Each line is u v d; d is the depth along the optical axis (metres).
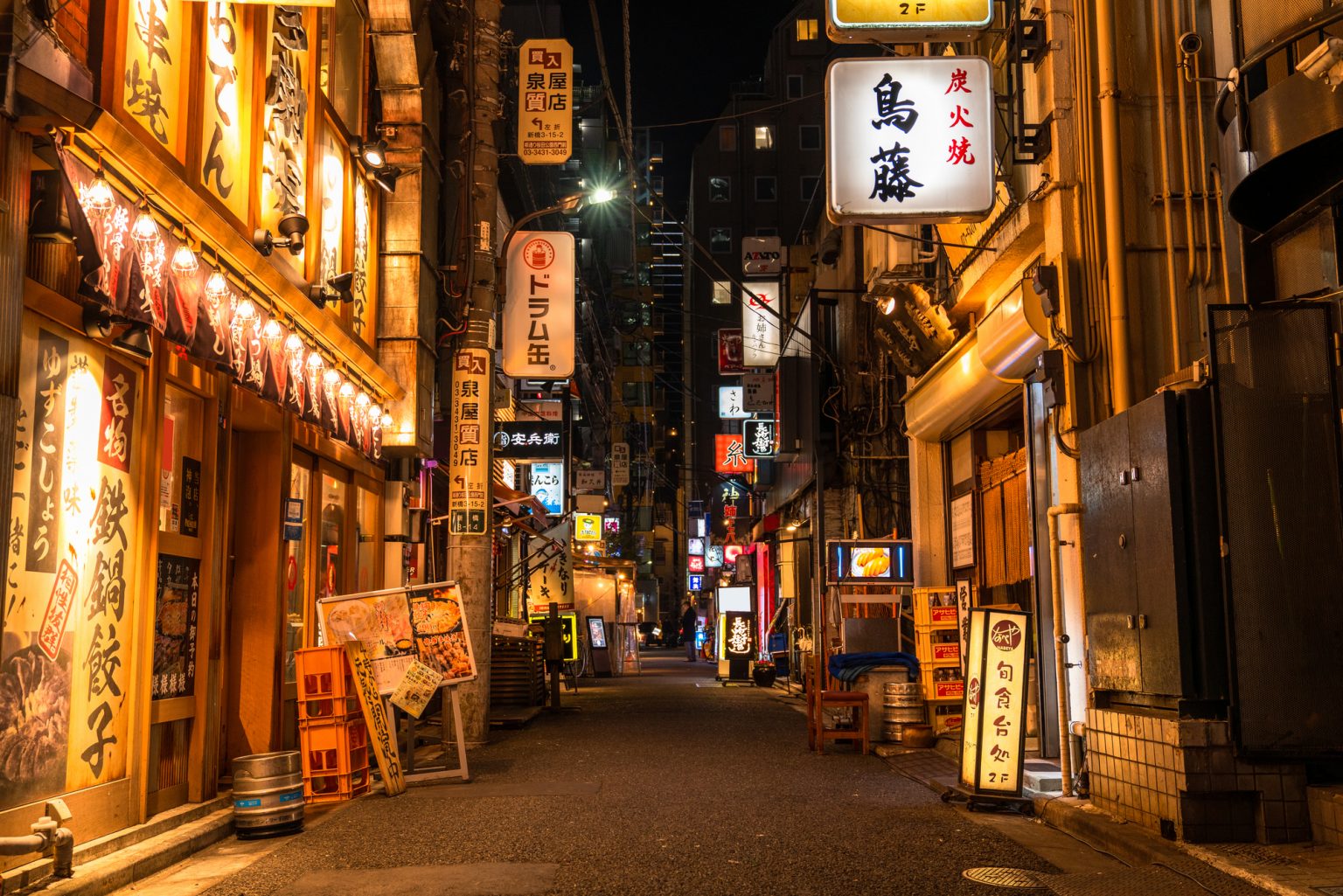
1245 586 7.23
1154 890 6.04
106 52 6.84
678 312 85.50
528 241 17.20
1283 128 7.32
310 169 11.53
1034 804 8.91
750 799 9.49
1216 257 9.66
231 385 9.46
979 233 12.33
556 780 10.79
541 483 29.64
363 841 7.89
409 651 10.67
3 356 5.71
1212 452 7.55
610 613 35.03
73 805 6.64
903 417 20.89
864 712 13.02
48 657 6.42
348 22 13.47
